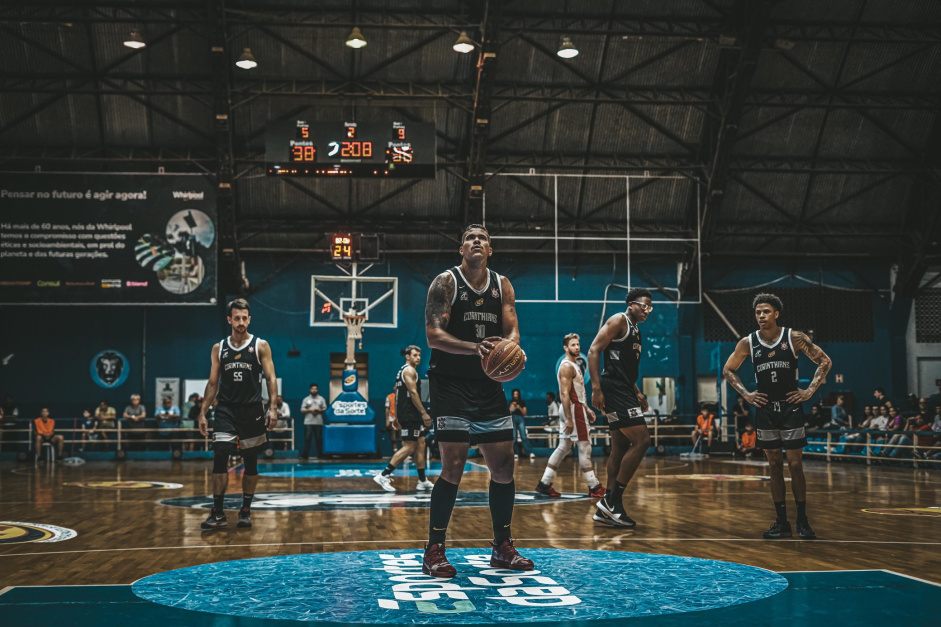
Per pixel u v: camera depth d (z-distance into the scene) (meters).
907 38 16.30
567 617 3.16
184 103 17.22
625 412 6.09
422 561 4.41
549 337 19.81
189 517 6.91
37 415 18.59
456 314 4.14
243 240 18.94
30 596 3.57
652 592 3.61
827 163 18.80
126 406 18.88
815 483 10.78
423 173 16.36
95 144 17.62
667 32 15.26
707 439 18.50
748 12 15.36
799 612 3.24
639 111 17.83
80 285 16.81
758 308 5.65
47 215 16.83
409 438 9.74
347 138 16.25
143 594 3.60
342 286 19.53
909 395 18.89
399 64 16.97
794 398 5.49
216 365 6.32
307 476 12.38
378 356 19.56
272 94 16.27
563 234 19.39
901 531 5.82
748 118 18.02
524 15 16.20
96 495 9.19
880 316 20.52
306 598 3.49
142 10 15.74
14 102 16.83
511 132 17.98
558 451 8.66
